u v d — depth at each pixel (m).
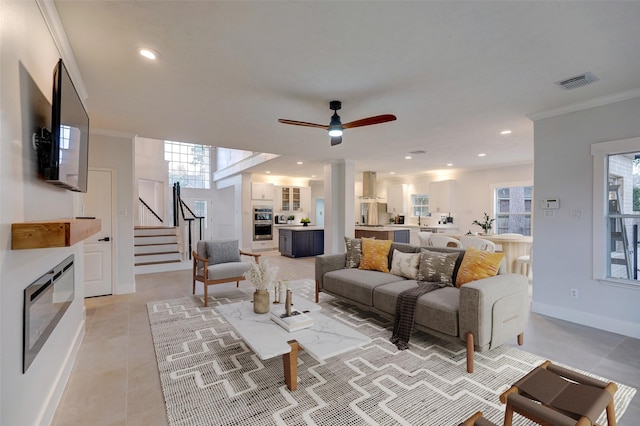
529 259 5.10
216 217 12.16
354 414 1.94
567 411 1.40
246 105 3.44
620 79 2.78
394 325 3.04
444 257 3.37
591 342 2.96
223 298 4.46
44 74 1.81
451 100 3.29
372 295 3.36
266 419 1.89
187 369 2.48
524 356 2.69
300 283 5.43
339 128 3.15
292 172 9.48
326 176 7.38
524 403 1.42
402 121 4.02
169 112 3.69
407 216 9.94
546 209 3.68
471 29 2.04
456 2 1.77
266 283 2.73
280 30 2.06
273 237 10.20
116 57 2.40
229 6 1.81
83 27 2.02
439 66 2.55
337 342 2.16
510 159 6.87
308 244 8.74
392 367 2.51
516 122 4.06
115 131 4.53
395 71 2.64
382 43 2.21
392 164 7.68
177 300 4.35
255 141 5.16
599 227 3.28
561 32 2.07
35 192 1.67
